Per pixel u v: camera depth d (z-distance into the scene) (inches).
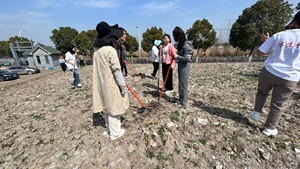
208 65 513.0
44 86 286.7
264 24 682.2
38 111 159.3
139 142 98.1
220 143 94.3
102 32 82.0
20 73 811.4
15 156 94.0
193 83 237.3
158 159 84.8
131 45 1258.0
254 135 99.8
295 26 79.9
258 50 93.0
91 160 86.4
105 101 89.4
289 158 81.1
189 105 147.6
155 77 282.7
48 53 1095.0
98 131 112.3
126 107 97.6
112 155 89.0
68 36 1481.3
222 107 142.3
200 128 109.7
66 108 159.2
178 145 94.0
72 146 98.5
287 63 82.6
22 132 120.0
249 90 192.1
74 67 223.5
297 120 115.6
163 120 121.0
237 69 375.9
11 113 161.2
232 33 817.5
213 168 78.1
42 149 98.4
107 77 83.9
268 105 142.3
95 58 87.0
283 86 85.7
